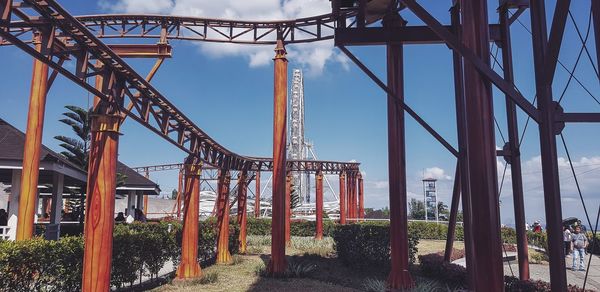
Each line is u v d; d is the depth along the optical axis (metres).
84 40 6.94
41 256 7.69
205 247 16.14
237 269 14.92
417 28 9.04
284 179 14.26
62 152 21.42
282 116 14.42
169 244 13.01
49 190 26.56
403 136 10.70
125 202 42.38
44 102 13.51
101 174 7.92
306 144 60.19
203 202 47.94
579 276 14.60
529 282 8.13
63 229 20.86
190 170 13.16
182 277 12.56
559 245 5.80
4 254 6.93
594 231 5.46
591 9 4.35
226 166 16.80
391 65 10.76
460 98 9.86
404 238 10.45
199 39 15.67
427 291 10.10
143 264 11.83
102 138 8.01
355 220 33.25
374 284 11.06
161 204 54.00
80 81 6.99
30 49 6.00
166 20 15.63
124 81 8.16
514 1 8.14
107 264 7.86
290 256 17.27
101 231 7.82
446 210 56.84
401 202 10.52
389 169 10.71
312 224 32.66
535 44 6.43
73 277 8.48
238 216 20.27
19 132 17.80
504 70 8.39
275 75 14.67
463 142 9.73
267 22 15.02
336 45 9.05
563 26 5.40
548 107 5.82
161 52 13.71
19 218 12.99
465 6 5.18
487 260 4.81
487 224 4.84
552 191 5.78
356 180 35.91
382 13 10.92
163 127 10.20
